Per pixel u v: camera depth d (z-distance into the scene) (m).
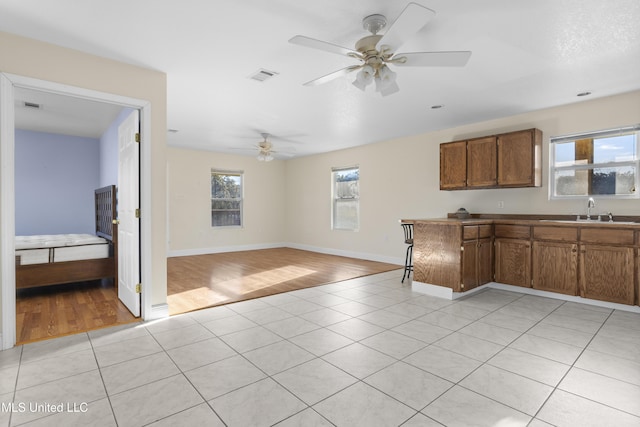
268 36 2.51
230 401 1.80
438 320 3.08
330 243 7.39
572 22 2.29
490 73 3.15
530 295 3.94
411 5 1.72
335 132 5.55
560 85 3.45
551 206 4.19
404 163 5.88
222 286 4.39
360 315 3.22
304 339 2.64
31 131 5.65
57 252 4.01
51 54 2.59
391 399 1.82
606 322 3.01
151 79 3.07
